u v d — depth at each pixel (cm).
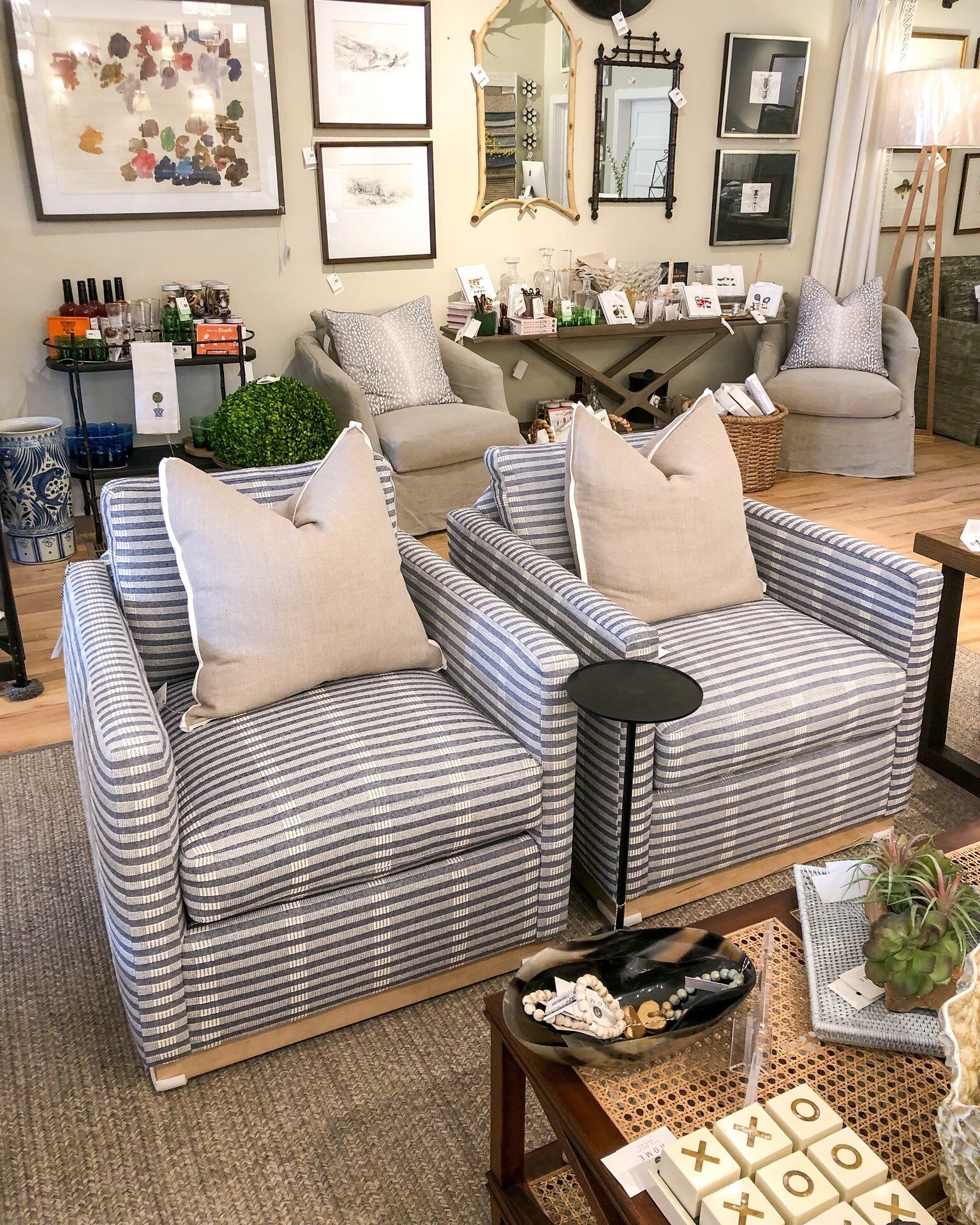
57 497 389
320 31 419
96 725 154
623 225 510
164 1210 150
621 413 502
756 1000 138
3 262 396
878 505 460
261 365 454
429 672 209
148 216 411
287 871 162
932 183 588
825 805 220
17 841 234
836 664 214
